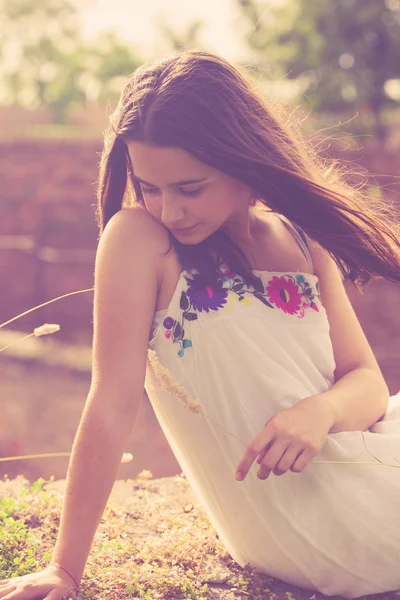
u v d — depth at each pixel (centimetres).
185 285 154
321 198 159
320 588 163
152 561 172
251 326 153
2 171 994
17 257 961
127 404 147
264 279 161
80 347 870
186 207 146
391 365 747
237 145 147
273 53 1608
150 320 153
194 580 165
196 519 204
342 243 165
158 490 231
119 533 189
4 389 654
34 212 995
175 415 159
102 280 153
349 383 166
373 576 161
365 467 156
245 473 142
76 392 661
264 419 154
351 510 155
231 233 162
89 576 158
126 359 149
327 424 149
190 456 162
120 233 155
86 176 992
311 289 165
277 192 154
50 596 137
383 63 1617
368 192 188
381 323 851
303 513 156
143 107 143
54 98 2567
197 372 153
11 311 960
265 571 167
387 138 1588
